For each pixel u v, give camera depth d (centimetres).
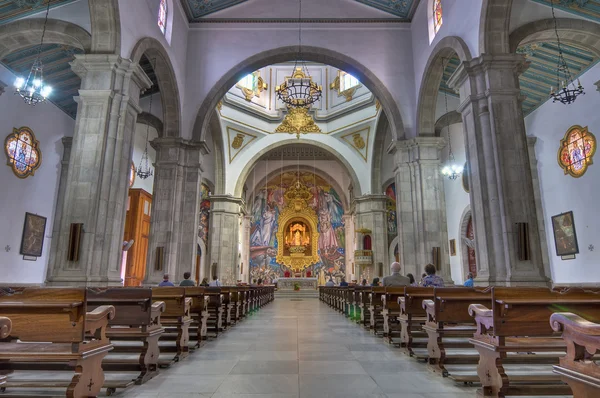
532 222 914
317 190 3372
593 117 1293
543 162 1534
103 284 876
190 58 1630
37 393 415
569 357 252
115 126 953
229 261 2470
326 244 3300
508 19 997
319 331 880
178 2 1529
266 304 1975
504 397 369
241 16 1670
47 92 1015
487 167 958
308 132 2597
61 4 1053
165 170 1473
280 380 454
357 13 1677
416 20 1602
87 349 334
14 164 1339
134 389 418
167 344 684
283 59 1672
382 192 2533
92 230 884
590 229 1316
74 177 908
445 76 1656
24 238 1384
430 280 717
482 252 950
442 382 447
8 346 344
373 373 487
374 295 835
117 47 1000
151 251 1413
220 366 525
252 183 3150
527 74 1412
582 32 1056
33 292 321
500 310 351
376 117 2405
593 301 337
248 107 2547
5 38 1054
